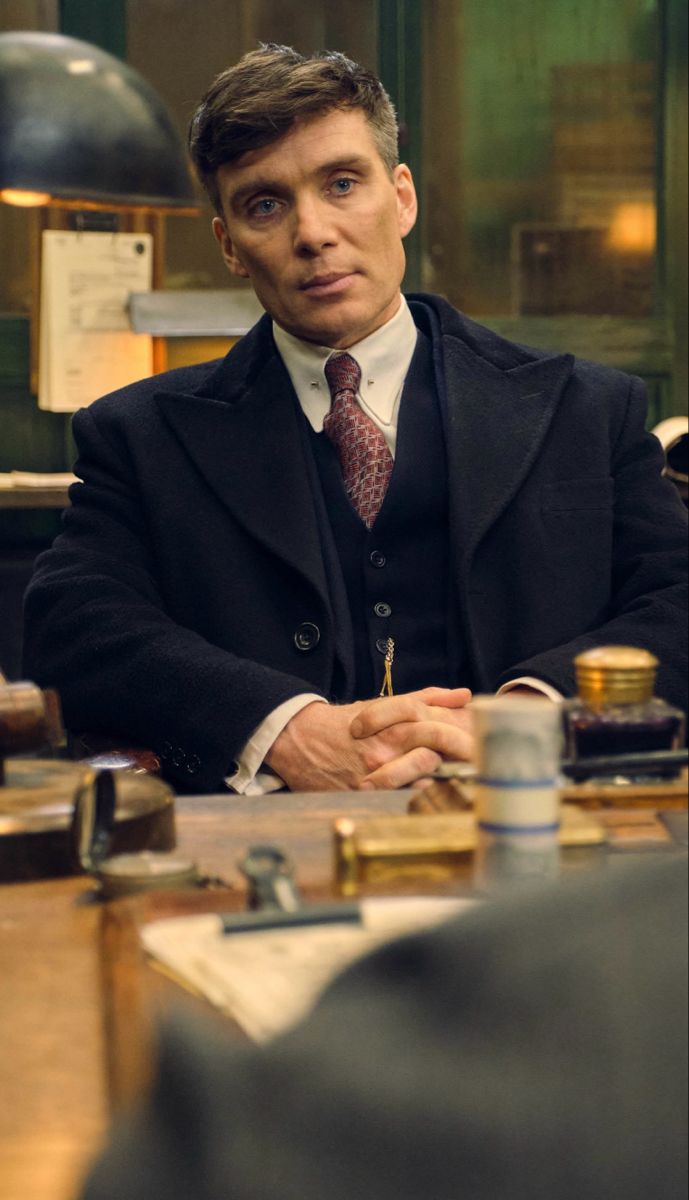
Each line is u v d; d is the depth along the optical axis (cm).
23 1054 79
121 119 358
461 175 492
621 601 241
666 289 498
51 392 462
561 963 27
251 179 233
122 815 125
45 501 424
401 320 247
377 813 146
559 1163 26
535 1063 27
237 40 485
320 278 233
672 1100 26
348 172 234
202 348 446
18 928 105
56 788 130
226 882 116
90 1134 69
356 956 30
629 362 501
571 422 248
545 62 489
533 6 488
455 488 234
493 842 107
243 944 78
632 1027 27
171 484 241
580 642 224
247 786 208
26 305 487
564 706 142
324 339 240
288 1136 27
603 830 117
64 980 92
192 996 73
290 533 232
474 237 495
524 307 499
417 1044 27
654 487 251
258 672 213
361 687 235
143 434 246
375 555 236
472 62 488
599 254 497
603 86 491
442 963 28
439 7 485
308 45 485
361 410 241
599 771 139
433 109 489
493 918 29
